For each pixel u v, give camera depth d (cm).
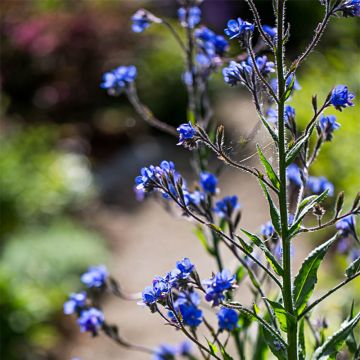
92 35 1619
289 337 273
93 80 1598
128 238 1179
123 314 948
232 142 359
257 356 346
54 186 1193
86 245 1076
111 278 405
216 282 272
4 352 843
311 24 1692
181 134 268
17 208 1116
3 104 1554
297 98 1080
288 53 1659
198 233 382
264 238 348
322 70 1177
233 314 307
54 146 1402
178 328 278
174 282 281
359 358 295
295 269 893
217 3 1858
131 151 1471
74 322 942
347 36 1248
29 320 865
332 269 825
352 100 277
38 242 1057
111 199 1306
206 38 406
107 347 895
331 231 941
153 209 1257
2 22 1655
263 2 1852
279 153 264
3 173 1138
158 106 1546
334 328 562
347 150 916
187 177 1344
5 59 1631
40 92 1598
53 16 1678
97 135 1484
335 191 919
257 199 1207
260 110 273
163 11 1761
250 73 281
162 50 1614
